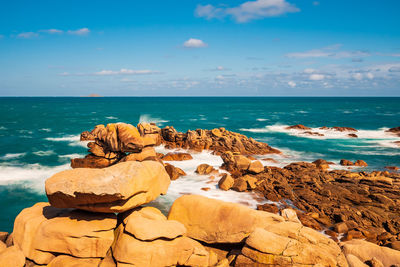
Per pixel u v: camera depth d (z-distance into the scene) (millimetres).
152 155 25609
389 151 35531
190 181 22547
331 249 8570
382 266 8977
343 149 36812
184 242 8367
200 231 9930
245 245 8570
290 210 15062
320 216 16578
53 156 32094
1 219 16859
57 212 9242
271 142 42094
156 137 35188
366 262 9328
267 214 10242
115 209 8148
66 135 47250
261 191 20203
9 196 20062
